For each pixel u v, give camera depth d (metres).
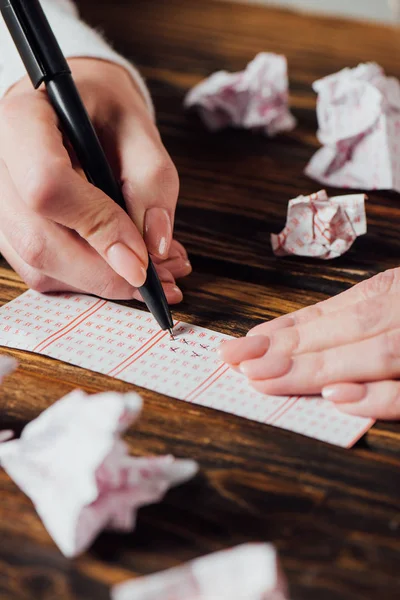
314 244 0.40
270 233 0.42
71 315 0.37
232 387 0.34
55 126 0.38
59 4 0.52
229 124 0.50
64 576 0.28
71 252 0.37
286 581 0.28
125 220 0.36
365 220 0.40
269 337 0.34
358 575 0.28
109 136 0.40
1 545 0.29
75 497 0.28
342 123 0.45
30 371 0.34
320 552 0.28
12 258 0.39
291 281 0.39
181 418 0.32
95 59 0.44
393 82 0.46
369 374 0.33
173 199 0.39
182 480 0.30
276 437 0.32
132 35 0.59
